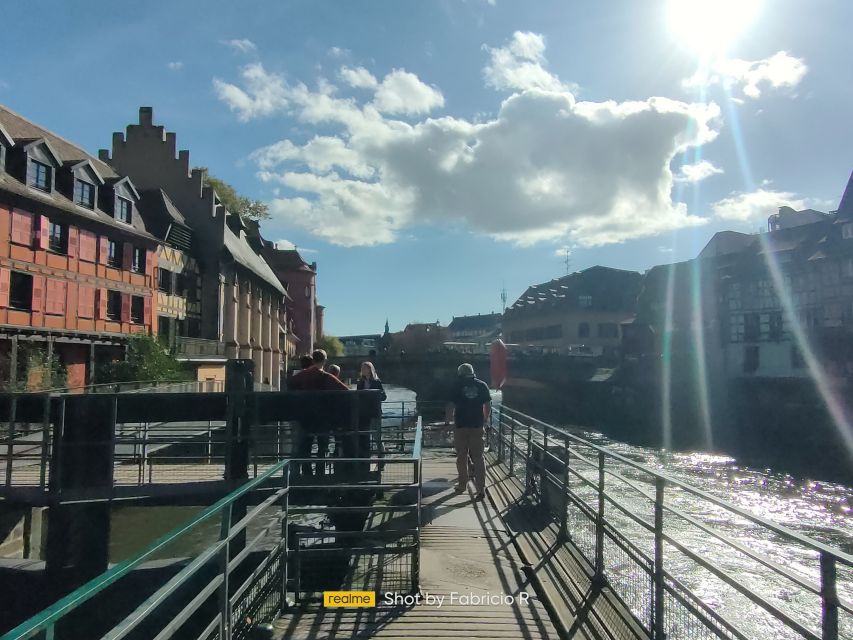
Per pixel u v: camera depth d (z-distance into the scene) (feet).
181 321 118.01
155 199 114.01
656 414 153.89
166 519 36.83
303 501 25.73
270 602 15.66
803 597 30.91
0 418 29.60
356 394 27.76
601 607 15.52
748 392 138.82
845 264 138.62
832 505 66.90
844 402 117.19
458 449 29.76
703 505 55.47
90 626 27.25
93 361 88.53
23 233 75.10
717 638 12.42
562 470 22.91
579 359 198.59
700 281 183.62
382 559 19.84
